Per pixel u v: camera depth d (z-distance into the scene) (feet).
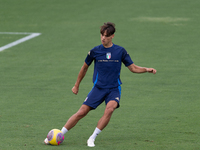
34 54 164.45
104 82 68.90
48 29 224.12
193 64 144.25
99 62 68.74
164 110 90.99
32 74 131.03
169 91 109.19
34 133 74.79
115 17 258.37
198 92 107.86
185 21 241.14
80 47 177.99
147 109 91.97
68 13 276.00
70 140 70.90
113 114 88.12
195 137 72.02
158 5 301.84
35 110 91.40
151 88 112.68
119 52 68.85
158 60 151.84
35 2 317.83
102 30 67.36
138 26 227.61
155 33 207.92
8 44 186.19
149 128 77.87
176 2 312.29
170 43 184.03
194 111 89.92
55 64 146.20
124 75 129.18
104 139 71.31
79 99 101.86
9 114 87.86
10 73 132.46
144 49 172.35
